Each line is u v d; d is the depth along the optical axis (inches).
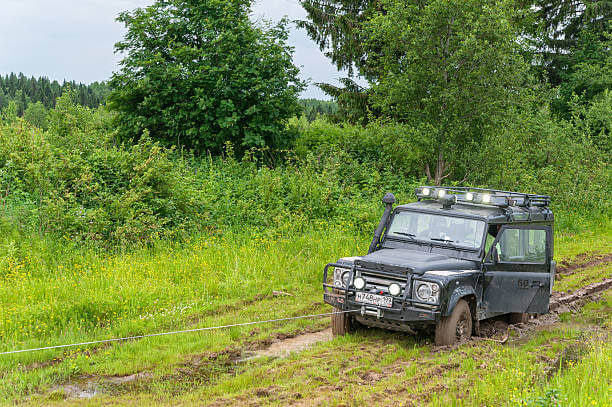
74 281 400.5
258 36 839.1
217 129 811.4
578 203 943.0
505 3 697.0
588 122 1168.2
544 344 326.3
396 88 740.7
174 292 401.7
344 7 1182.9
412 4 738.2
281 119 872.9
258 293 424.8
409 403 228.1
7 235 475.8
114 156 597.3
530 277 353.1
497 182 789.2
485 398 229.0
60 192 543.5
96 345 308.0
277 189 661.3
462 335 314.3
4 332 311.7
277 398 236.8
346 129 944.9
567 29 1605.6
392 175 814.5
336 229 597.6
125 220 528.7
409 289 295.0
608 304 435.2
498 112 724.7
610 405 210.5
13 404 232.4
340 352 298.8
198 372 275.6
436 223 346.3
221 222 594.6
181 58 806.5
